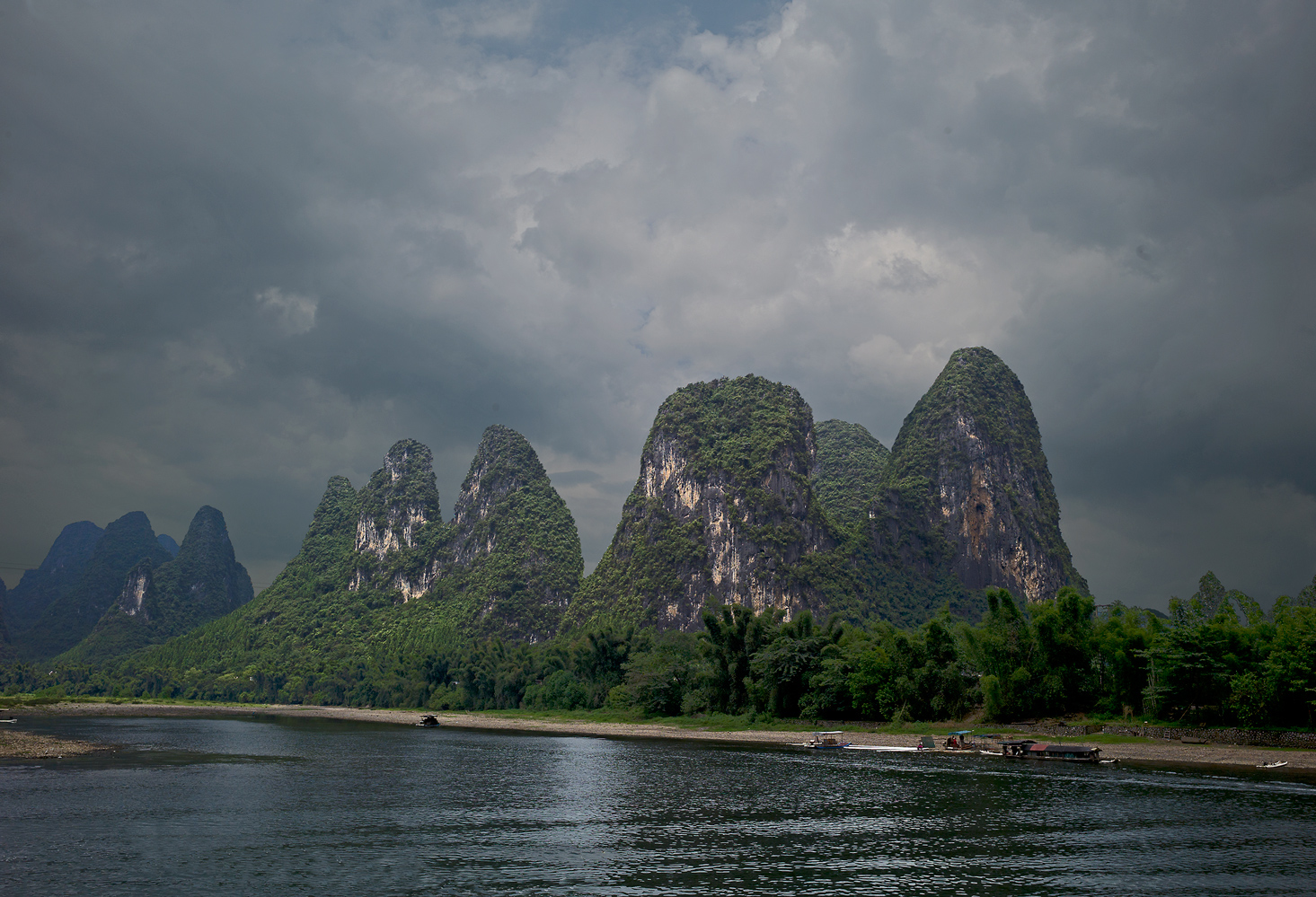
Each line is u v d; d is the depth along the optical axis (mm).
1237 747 65188
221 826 43375
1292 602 72438
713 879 33031
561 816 46125
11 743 82875
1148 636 74938
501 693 167750
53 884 32312
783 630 106938
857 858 36094
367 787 58250
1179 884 31953
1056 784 54719
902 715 89062
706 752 82000
